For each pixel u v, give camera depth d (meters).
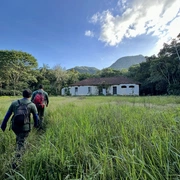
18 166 1.73
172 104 7.64
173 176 1.41
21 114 2.38
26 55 30.50
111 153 1.97
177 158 1.49
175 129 2.35
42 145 2.16
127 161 1.54
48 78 38.75
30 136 2.87
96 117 3.94
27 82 34.66
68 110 5.73
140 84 28.64
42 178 1.60
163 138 2.08
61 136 2.52
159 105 7.06
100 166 1.55
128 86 28.25
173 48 22.56
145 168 1.47
